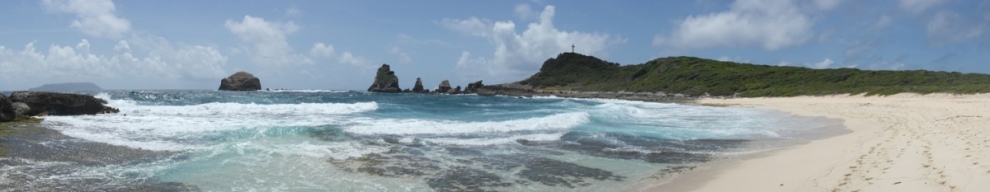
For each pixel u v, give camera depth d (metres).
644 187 7.95
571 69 112.31
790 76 65.19
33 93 17.62
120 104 24.38
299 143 11.81
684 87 72.00
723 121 20.72
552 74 111.19
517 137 13.91
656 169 9.43
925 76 50.78
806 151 10.95
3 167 8.43
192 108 22.72
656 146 12.59
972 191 5.73
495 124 16.75
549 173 9.05
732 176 8.46
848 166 8.09
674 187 7.84
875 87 46.25
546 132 15.48
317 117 20.44
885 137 11.90
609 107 32.50
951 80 47.25
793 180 7.50
